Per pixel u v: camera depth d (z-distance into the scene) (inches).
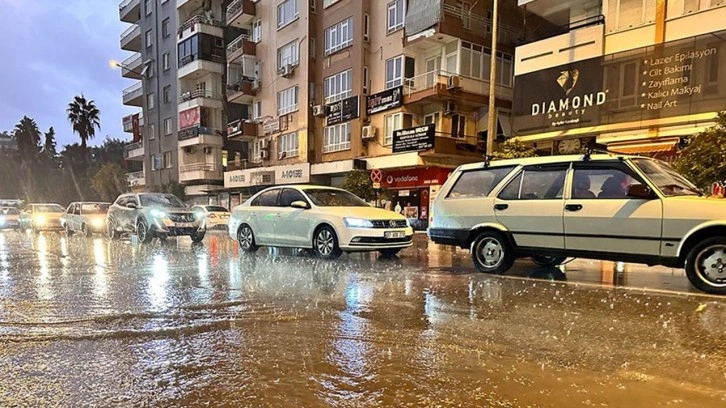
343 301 209.8
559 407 105.9
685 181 254.8
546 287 244.5
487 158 313.1
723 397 110.4
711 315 183.5
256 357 138.2
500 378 122.2
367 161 982.4
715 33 520.7
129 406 107.9
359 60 1015.0
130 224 566.6
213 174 1457.9
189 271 299.6
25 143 2564.0
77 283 254.8
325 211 369.7
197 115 1451.8
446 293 227.9
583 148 620.4
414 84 944.3
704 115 525.3
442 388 116.4
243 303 205.5
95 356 139.2
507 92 936.3
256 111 1342.3
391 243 360.8
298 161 1161.4
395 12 961.5
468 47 879.7
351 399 111.0
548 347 145.9
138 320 177.3
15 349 145.1
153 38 1680.6
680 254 229.0
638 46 588.7
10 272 297.0
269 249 455.5
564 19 786.2
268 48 1279.5
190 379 122.6
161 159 1652.3
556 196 269.6
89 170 2240.4
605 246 249.9
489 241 294.4
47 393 114.5
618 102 600.1
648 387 116.2
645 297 217.9
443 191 321.4
